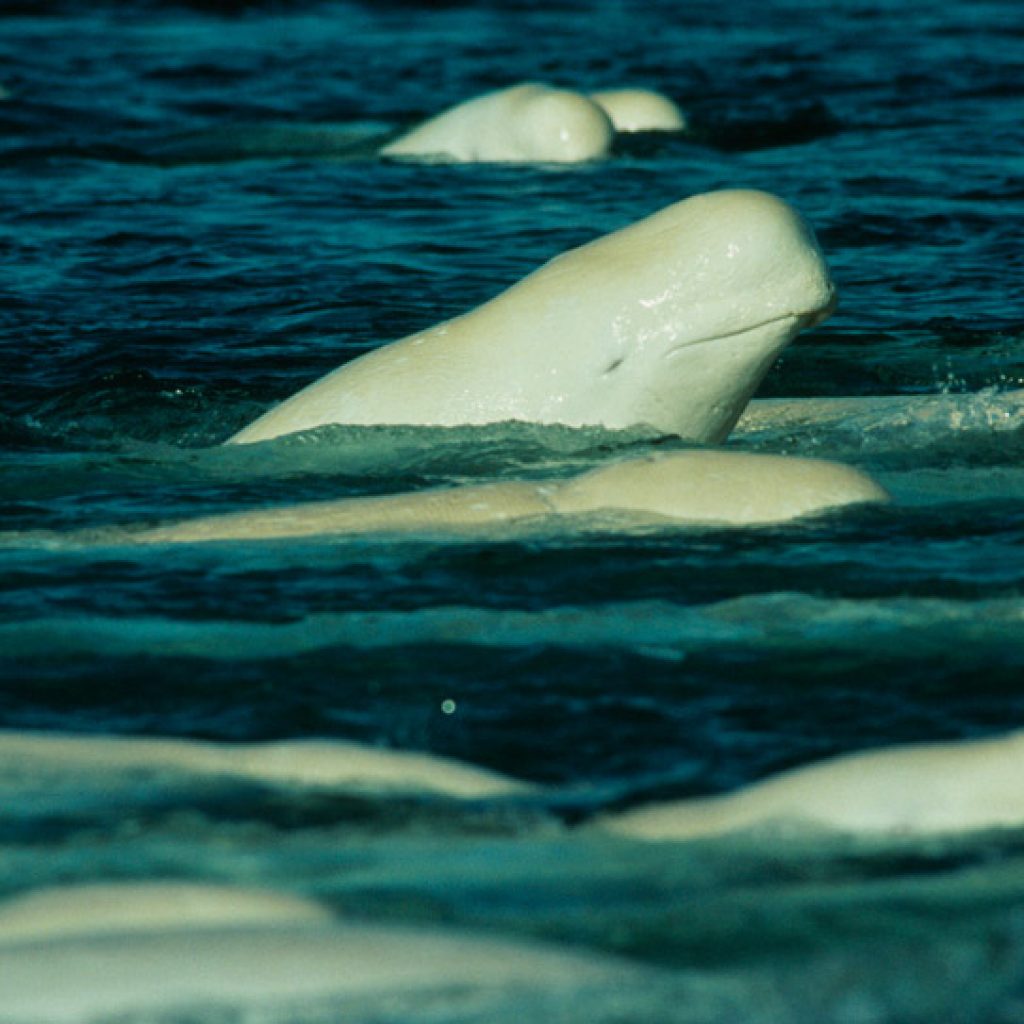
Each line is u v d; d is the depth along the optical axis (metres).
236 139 70.75
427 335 34.56
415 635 23.44
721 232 32.75
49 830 16.66
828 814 16.72
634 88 78.62
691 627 23.52
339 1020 12.16
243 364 40.97
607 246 34.00
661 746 19.88
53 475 32.34
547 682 21.81
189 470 32.50
